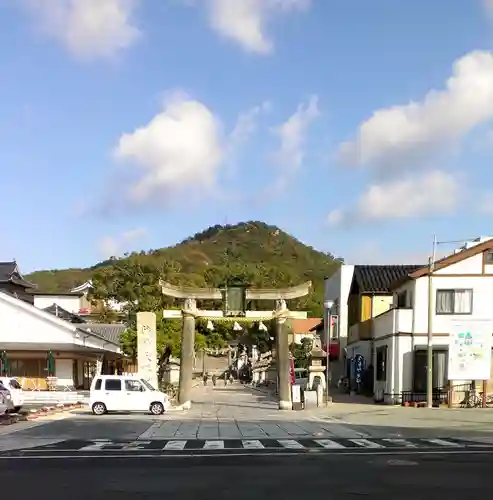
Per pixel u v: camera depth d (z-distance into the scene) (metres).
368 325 39.03
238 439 17.36
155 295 70.62
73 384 43.91
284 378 31.31
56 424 22.83
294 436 18.16
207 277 80.94
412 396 31.97
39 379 42.34
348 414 26.64
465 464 12.51
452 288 32.12
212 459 13.32
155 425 22.12
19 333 43.56
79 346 43.25
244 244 177.12
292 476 11.01
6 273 59.84
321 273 146.62
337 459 13.28
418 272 32.22
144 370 33.22
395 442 16.53
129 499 9.03
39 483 10.40
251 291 32.50
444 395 31.70
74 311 73.56
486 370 29.75
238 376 90.44
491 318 31.81
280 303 32.34
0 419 23.72
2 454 14.50
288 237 183.38
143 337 33.50
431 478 10.80
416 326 32.28
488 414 26.02
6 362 41.62
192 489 9.77
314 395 30.81
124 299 73.25
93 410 27.75
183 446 15.73
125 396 27.88
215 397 43.62
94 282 75.19
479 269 32.09
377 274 44.22
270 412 28.59
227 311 32.25
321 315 81.88
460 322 30.70
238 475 11.12
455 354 29.84
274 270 89.62
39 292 73.06
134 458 13.56
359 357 40.72
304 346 55.66
